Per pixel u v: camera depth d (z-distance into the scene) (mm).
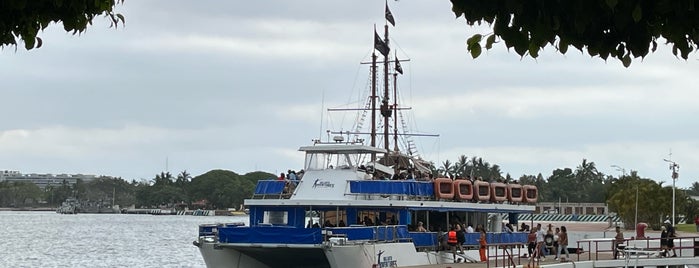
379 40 64062
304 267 47906
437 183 48844
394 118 64938
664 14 10922
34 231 192000
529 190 56719
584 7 10727
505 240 53469
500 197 53219
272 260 47094
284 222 47156
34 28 13781
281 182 47969
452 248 48344
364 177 47781
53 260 103625
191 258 106688
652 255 48562
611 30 11211
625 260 45594
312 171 48000
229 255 45031
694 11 10719
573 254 54531
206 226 46062
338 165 48062
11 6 13203
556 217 131875
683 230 119750
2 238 154875
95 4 13719
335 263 42062
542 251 50625
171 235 180500
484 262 47125
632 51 11180
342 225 46688
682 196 134625
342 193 46562
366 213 47125
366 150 48125
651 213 126062
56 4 13195
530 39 11062
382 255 43906
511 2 10773
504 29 11039
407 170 50938
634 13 10547
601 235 66875
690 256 49844
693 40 11047
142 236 173250
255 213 47781
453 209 49156
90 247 130250
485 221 53812
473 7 11078
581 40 11180
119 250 123500
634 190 127312
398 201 45938
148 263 98562
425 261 46844
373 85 64438
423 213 49688
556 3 10867
